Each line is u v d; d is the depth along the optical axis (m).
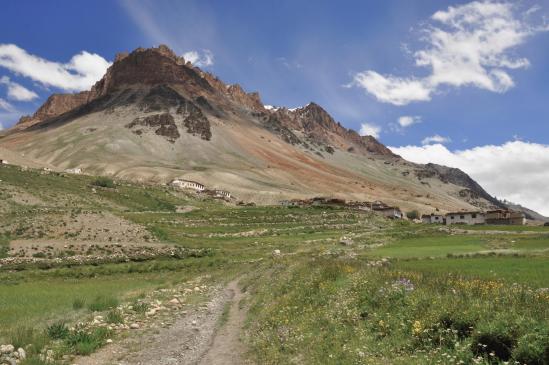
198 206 180.75
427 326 15.05
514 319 13.33
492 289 18.95
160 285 45.81
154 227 99.25
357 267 30.22
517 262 46.34
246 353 18.16
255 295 33.16
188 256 80.69
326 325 18.55
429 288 19.28
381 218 158.25
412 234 107.19
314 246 90.44
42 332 20.61
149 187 199.50
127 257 74.56
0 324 23.97
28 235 79.81
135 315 26.70
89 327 22.30
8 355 16.66
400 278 22.33
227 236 107.00
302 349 16.62
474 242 83.25
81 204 132.50
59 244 76.75
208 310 29.61
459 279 22.53
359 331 16.69
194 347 19.52
